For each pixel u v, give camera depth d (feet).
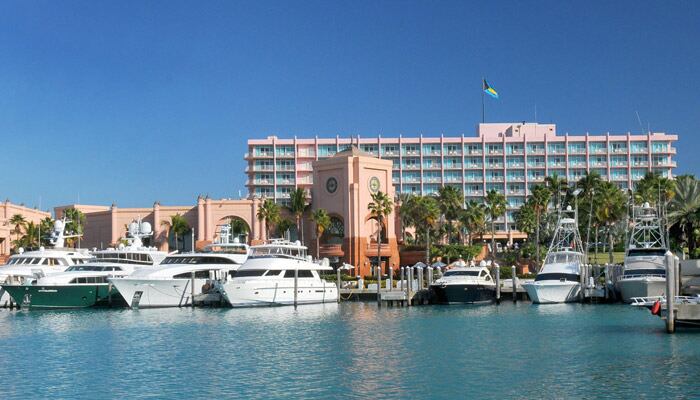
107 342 159.02
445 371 125.08
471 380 118.01
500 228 589.32
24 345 155.63
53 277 233.14
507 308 235.61
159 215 426.51
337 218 411.75
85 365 132.77
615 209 364.58
